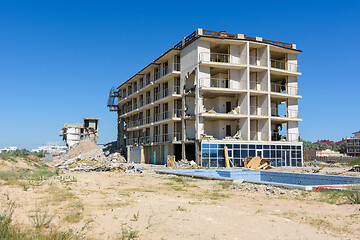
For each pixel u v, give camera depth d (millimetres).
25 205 10781
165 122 47719
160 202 11727
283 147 43500
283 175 25047
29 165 32750
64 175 24312
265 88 43969
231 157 39906
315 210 10422
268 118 43125
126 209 10211
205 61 40625
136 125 61750
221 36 42500
